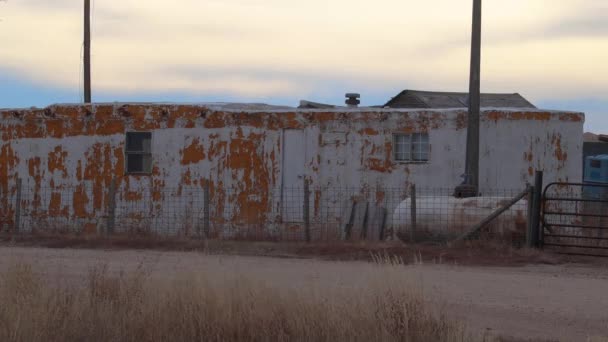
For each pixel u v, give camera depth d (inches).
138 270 483.2
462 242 688.4
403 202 772.0
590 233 767.7
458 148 868.6
